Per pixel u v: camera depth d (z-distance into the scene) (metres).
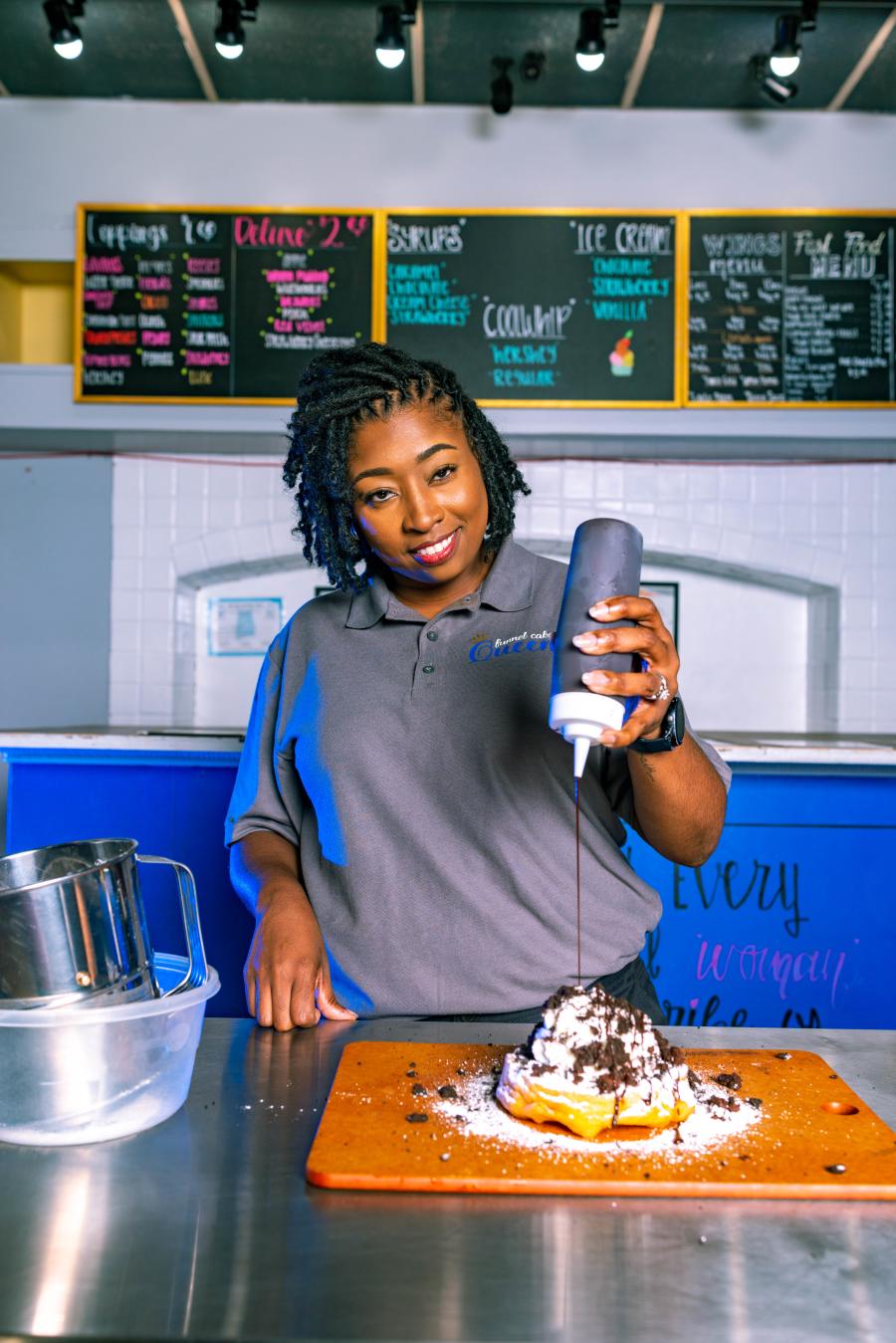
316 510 1.22
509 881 1.17
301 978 1.04
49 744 2.46
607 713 0.80
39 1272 0.58
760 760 2.33
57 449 3.69
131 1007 0.75
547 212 3.36
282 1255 0.60
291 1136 0.77
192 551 3.71
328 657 1.26
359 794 1.20
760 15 2.83
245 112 3.42
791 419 3.38
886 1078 0.89
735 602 3.95
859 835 2.39
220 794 2.47
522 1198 0.67
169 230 3.38
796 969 2.40
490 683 1.19
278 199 3.43
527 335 3.37
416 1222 0.64
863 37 2.95
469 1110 0.80
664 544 3.75
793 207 3.41
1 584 3.73
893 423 3.38
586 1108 0.75
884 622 3.73
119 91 3.36
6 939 0.75
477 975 1.17
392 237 3.37
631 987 1.19
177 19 2.90
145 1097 0.77
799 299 3.36
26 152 3.44
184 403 3.38
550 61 3.11
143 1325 0.53
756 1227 0.64
